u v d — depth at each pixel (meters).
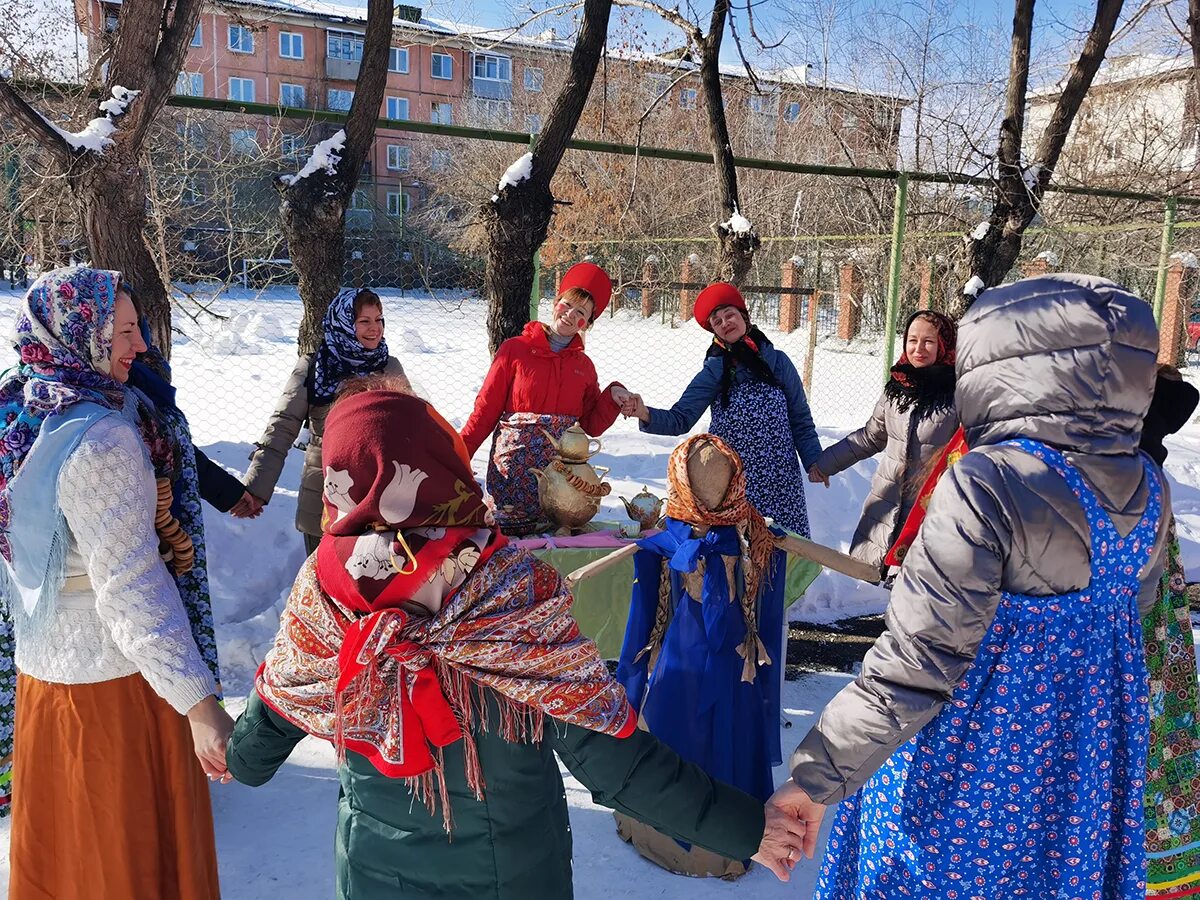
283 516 5.47
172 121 8.87
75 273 2.16
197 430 8.39
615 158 20.58
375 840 1.52
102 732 2.06
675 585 2.91
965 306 8.63
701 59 7.55
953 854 1.71
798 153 19.47
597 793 1.52
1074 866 1.70
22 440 2.00
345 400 1.49
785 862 1.64
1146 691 1.77
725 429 4.34
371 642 1.37
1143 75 14.88
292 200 5.59
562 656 1.43
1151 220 12.58
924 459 4.05
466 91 32.19
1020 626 1.66
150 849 2.12
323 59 35.16
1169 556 2.33
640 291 20.34
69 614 2.04
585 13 5.94
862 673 1.67
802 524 4.38
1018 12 8.27
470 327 17.55
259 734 1.60
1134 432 1.69
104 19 5.30
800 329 18.67
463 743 1.45
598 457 6.98
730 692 2.84
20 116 4.29
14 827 2.12
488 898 1.49
